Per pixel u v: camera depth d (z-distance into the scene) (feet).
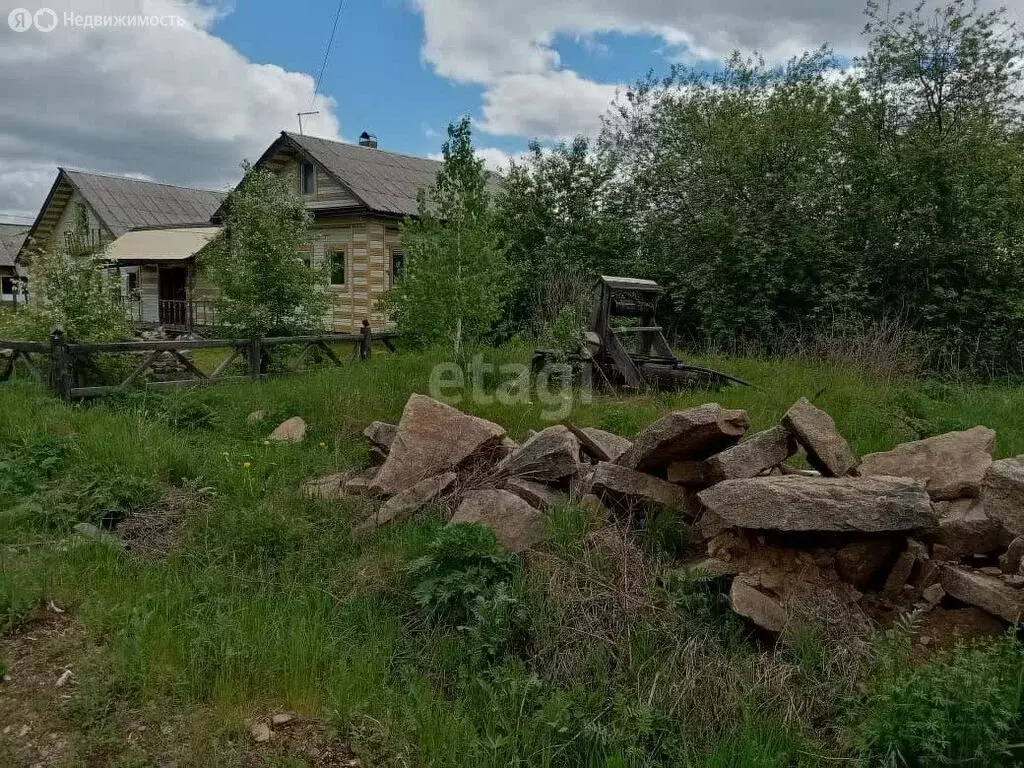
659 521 12.80
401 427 17.02
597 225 50.88
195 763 8.44
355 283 59.98
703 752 9.12
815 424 12.71
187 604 11.89
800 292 41.68
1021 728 8.35
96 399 26.43
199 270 59.98
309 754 8.77
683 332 47.21
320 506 15.69
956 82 43.88
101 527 15.03
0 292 124.88
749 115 47.03
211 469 17.78
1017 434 20.66
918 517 10.58
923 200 41.57
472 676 10.35
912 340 37.99
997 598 10.17
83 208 85.40
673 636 10.57
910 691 8.72
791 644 10.35
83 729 8.97
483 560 11.94
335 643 10.98
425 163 72.49
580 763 9.02
